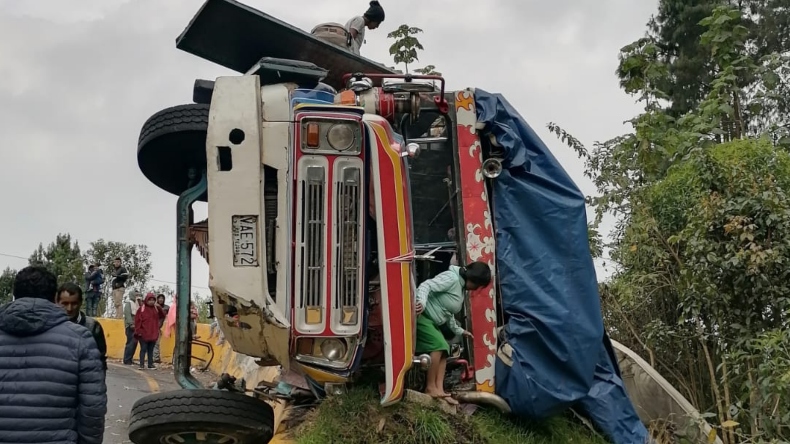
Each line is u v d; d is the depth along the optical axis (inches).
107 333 684.1
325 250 199.6
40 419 157.5
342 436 204.7
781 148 335.9
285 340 195.6
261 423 209.5
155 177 248.7
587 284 242.8
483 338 234.5
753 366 282.5
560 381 235.8
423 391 226.4
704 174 308.0
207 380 466.0
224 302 193.3
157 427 204.1
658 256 316.2
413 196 243.6
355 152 202.1
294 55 259.9
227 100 199.0
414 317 204.4
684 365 328.2
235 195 194.7
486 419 226.1
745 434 281.1
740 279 285.9
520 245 243.0
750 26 985.5
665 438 278.8
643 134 348.2
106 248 1203.2
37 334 161.9
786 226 282.7
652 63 360.8
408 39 397.4
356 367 202.5
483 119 244.4
